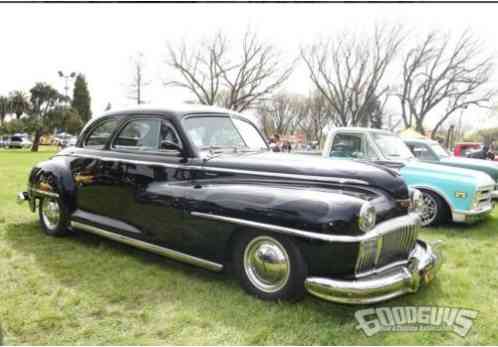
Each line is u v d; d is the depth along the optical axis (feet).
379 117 108.99
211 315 9.56
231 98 119.75
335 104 107.96
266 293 10.17
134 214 13.08
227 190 10.78
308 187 10.72
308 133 173.17
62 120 120.67
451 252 15.51
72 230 16.11
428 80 106.01
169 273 12.21
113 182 13.79
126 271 12.32
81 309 9.80
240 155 12.62
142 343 8.39
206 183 11.66
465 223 21.30
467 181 19.24
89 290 10.87
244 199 10.27
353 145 22.76
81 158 15.26
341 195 9.75
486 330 9.36
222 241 10.71
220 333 8.82
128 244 13.78
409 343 8.71
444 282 12.09
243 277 10.62
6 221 18.81
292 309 9.79
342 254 9.01
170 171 12.42
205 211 10.87
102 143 14.97
